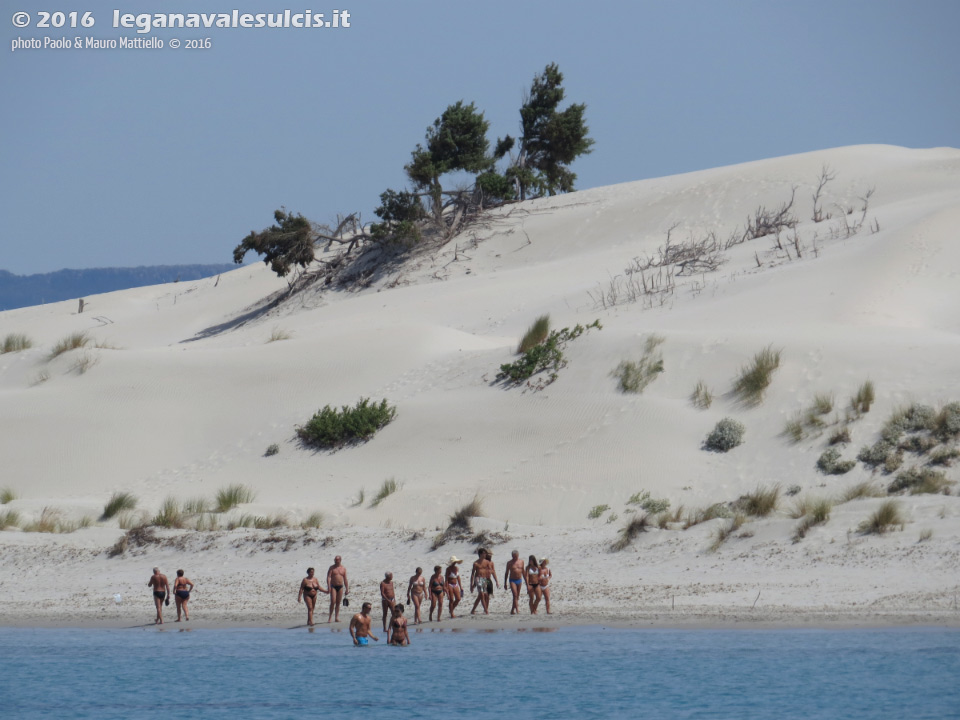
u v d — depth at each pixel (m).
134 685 62.88
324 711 57.09
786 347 124.44
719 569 83.12
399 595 86.44
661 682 59.81
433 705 57.69
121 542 103.31
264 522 109.44
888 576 76.19
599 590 82.50
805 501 94.81
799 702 55.22
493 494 108.94
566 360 134.00
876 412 107.62
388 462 124.00
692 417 116.62
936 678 58.00
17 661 69.31
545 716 55.00
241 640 74.50
